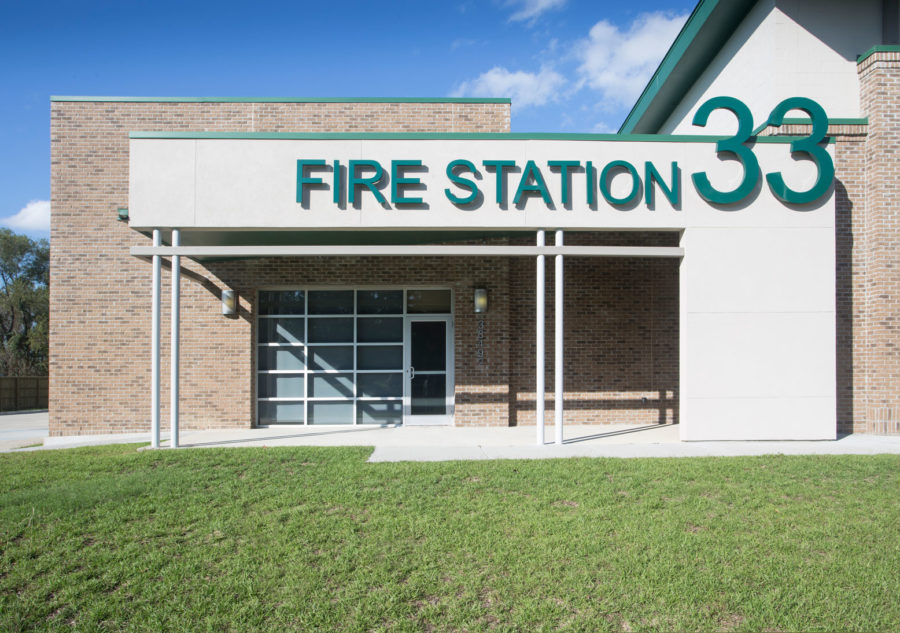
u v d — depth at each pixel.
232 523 6.00
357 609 4.26
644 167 10.83
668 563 5.00
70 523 6.01
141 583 4.73
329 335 13.74
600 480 7.53
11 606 4.36
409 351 13.70
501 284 13.38
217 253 10.35
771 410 10.66
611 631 4.04
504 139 10.87
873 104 11.81
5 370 48.25
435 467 8.30
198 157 10.70
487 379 13.27
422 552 5.27
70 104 13.49
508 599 4.44
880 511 6.33
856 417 11.73
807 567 4.95
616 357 13.59
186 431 12.94
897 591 4.55
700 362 10.68
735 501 6.64
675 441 10.78
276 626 4.09
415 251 10.41
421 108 13.87
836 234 11.88
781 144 10.88
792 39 12.98
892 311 11.54
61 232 13.36
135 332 13.34
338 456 9.10
